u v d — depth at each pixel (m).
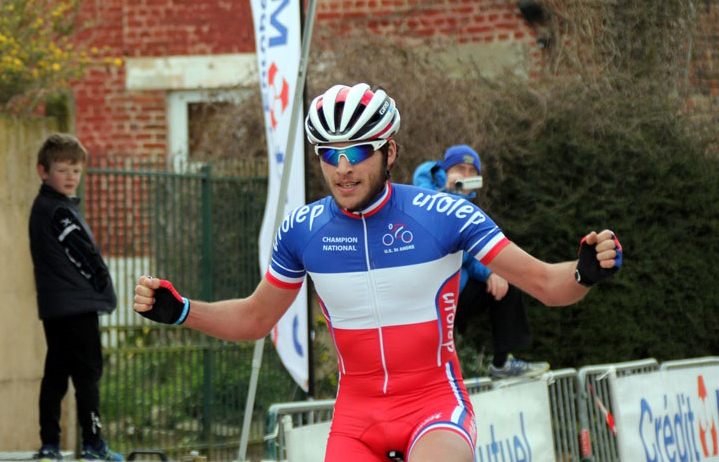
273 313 8.50
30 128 15.65
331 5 25.39
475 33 24.53
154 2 27.56
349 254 8.04
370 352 8.07
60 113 16.41
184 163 20.62
